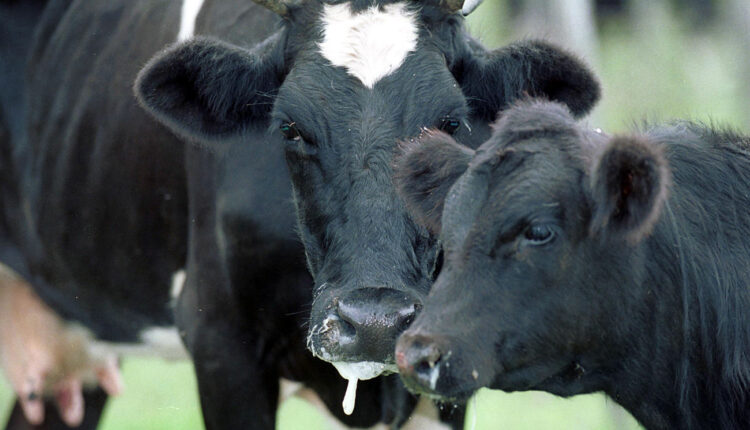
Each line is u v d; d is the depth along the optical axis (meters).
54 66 21.59
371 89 15.01
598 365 12.91
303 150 15.15
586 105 16.23
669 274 12.96
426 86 15.07
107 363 23.11
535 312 12.09
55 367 23.08
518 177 12.08
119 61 20.22
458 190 12.36
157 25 19.88
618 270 12.45
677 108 37.59
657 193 11.16
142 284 19.81
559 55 15.89
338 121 14.93
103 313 21.20
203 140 16.84
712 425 13.38
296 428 28.38
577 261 12.15
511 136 12.40
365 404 17.72
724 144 13.87
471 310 11.95
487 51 16.52
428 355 11.59
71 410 24.11
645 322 12.91
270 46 16.52
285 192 16.75
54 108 21.31
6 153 22.17
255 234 16.89
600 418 27.45
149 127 19.02
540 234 11.95
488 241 12.03
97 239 20.30
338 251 14.69
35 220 21.62
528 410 28.36
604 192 11.37
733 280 13.31
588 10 34.06
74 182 20.55
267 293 17.11
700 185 13.52
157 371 34.03
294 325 17.17
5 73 22.30
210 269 17.69
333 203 14.86
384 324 13.78
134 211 19.39
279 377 17.75
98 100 20.30
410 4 15.57
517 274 12.01
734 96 36.75
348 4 15.61
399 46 15.21
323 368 17.39
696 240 13.27
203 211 17.84
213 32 18.66
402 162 13.25
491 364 11.99
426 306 12.09
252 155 17.03
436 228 13.13
